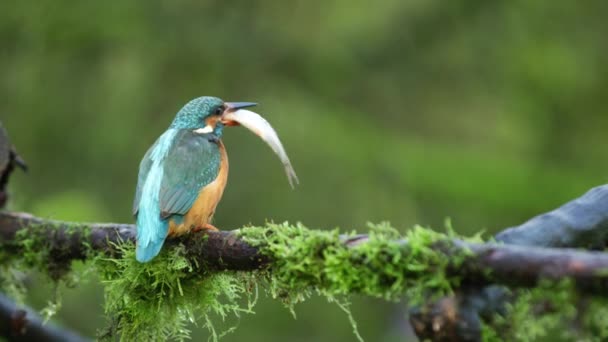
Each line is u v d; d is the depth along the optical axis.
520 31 16.20
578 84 16.31
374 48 15.86
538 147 16.17
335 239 4.55
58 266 6.34
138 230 5.73
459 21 16.08
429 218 14.91
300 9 15.48
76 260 6.33
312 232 4.68
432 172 15.09
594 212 4.44
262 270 5.07
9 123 13.68
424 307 4.11
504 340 4.04
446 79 16.06
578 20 16.67
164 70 14.45
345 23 15.65
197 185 6.16
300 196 14.07
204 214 6.17
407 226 14.30
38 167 13.55
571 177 15.84
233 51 14.96
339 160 14.43
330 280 4.58
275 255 4.87
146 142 13.98
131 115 13.99
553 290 3.77
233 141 14.24
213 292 5.56
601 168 16.12
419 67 16.00
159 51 14.42
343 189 14.25
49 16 13.90
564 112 16.41
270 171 14.10
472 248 4.02
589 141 16.45
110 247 5.96
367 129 15.20
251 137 14.26
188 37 14.66
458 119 16.06
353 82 15.81
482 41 16.14
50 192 13.36
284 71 15.32
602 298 3.71
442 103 16.03
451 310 4.04
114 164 13.77
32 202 11.93
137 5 14.42
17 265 6.47
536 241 4.40
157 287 5.65
